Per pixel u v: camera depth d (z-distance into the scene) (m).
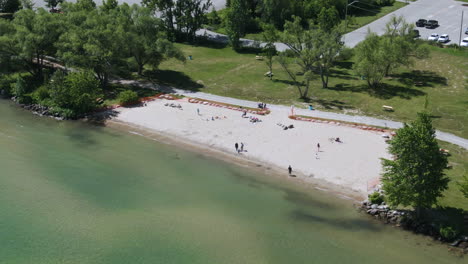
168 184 73.75
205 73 121.56
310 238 60.25
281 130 88.44
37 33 105.31
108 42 104.12
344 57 108.12
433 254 55.53
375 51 104.12
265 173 75.25
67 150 84.62
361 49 106.75
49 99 103.31
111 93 107.50
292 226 62.81
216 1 178.75
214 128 90.38
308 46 105.25
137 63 115.62
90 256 58.34
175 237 61.69
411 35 111.62
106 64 104.44
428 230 58.84
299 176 73.69
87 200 69.94
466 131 85.69
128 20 111.44
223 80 116.62
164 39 110.69
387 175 60.78
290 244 59.44
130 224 64.31
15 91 106.19
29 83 111.00
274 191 70.69
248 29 154.38
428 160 57.22
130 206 68.50
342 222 62.75
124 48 107.19
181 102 103.25
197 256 57.91
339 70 121.00
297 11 154.50
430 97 101.56
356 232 60.56
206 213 66.38
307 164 76.44
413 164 57.34
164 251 59.12
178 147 84.62
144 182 74.50
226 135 87.50
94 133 91.19
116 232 62.88
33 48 104.56
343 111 96.25
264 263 56.34
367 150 79.75
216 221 64.56
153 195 71.06
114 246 60.12
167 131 90.19
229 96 106.44
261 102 102.69
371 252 56.84
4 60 104.69
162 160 80.75
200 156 81.38
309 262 55.97
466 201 63.41
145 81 115.19
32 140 88.00
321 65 107.19
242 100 103.88
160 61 116.62
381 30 146.25
